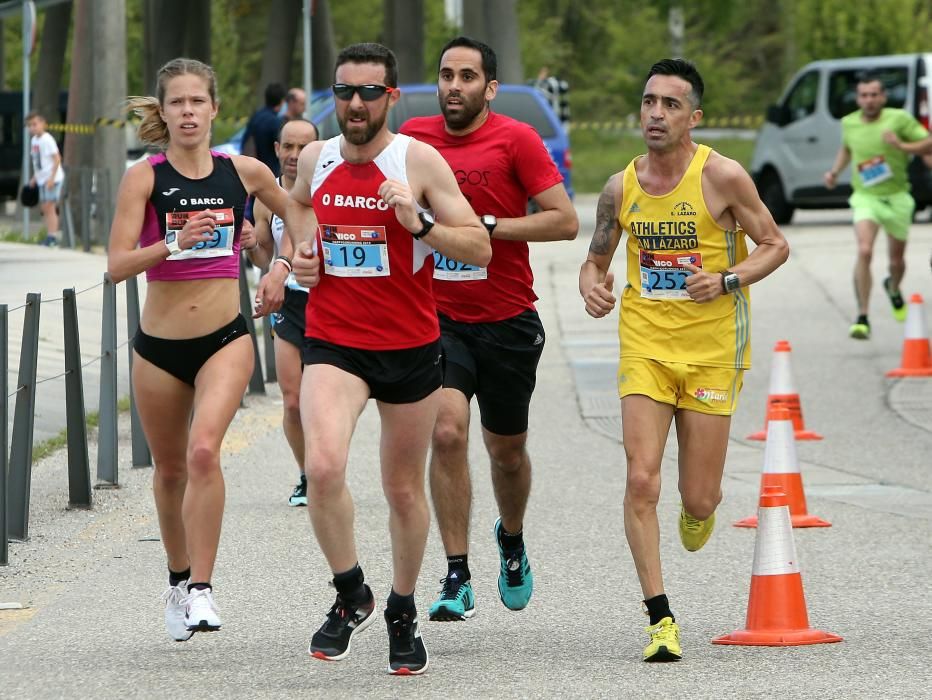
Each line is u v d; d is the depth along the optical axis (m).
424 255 18.34
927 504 29.88
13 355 43.16
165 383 20.19
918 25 167.75
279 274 20.67
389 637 18.95
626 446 20.34
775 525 20.55
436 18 181.12
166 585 23.59
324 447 17.86
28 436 26.22
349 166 18.28
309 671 18.95
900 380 44.97
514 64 97.69
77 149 90.62
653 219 20.86
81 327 48.75
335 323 18.36
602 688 17.97
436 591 23.45
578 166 166.25
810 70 89.38
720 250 20.91
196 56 110.56
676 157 20.78
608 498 30.39
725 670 18.81
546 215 22.27
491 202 22.58
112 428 30.78
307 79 65.44
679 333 20.73
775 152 90.25
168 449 20.48
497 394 22.39
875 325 55.00
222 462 34.03
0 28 131.50
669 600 22.92
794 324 55.72
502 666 19.19
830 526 27.98
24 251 70.44
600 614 22.11
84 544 26.20
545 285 66.50
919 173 83.06
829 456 35.00
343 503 18.05
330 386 18.19
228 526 27.86
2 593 23.11
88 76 90.56
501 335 22.33
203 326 20.02
